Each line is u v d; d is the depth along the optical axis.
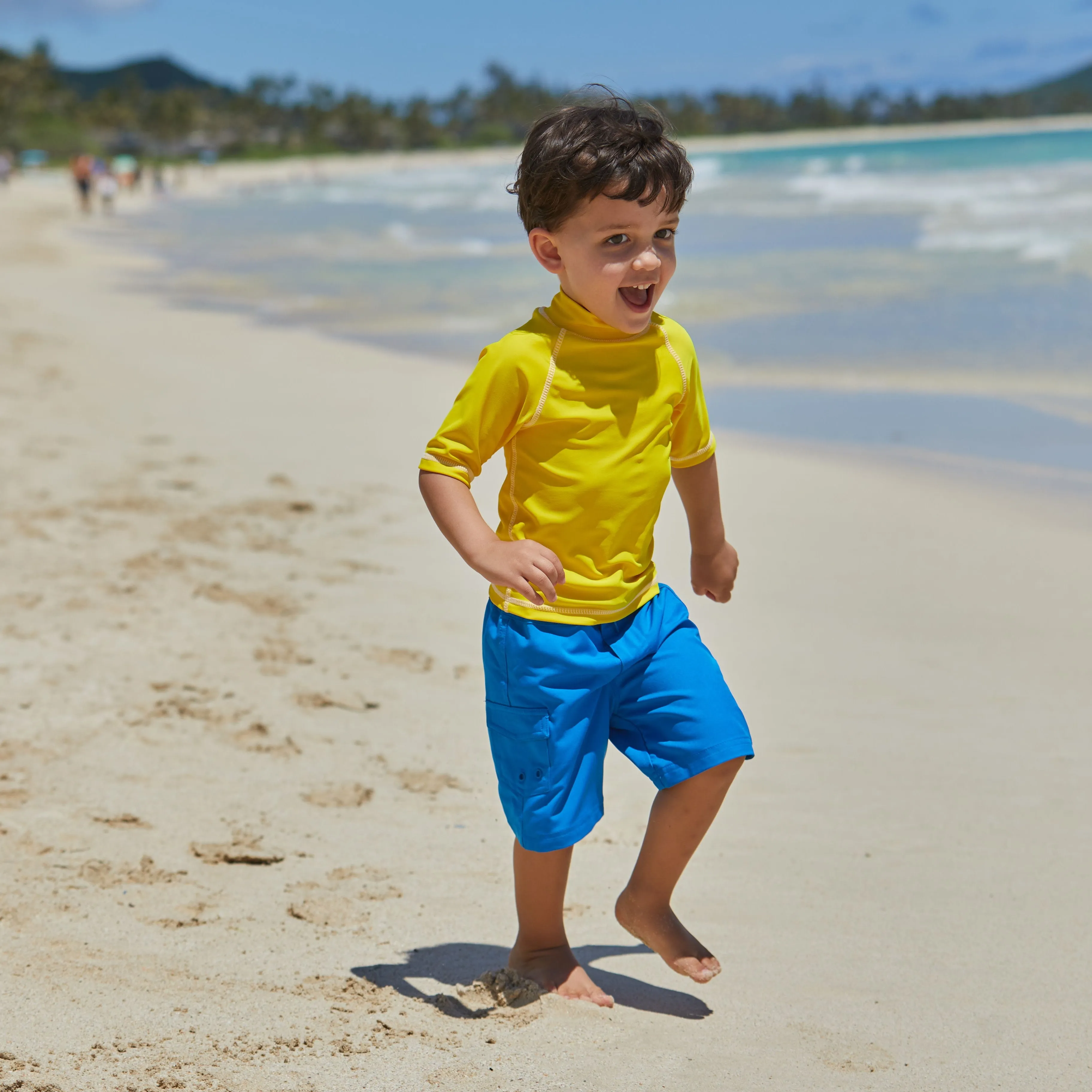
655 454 2.22
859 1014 2.34
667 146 2.10
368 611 4.81
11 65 138.12
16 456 7.00
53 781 3.32
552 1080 2.04
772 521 6.07
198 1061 2.04
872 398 8.75
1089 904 2.80
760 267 16.16
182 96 151.38
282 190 69.12
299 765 3.51
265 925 2.63
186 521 5.89
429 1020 2.23
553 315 2.21
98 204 49.59
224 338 12.48
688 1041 2.21
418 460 7.24
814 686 4.15
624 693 2.27
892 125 184.50
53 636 4.39
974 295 12.72
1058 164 36.91
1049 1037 2.27
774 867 3.00
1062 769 3.53
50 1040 2.07
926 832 3.17
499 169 96.06
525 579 2.08
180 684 4.04
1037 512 6.09
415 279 17.72
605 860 3.03
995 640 4.54
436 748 3.65
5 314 13.86
